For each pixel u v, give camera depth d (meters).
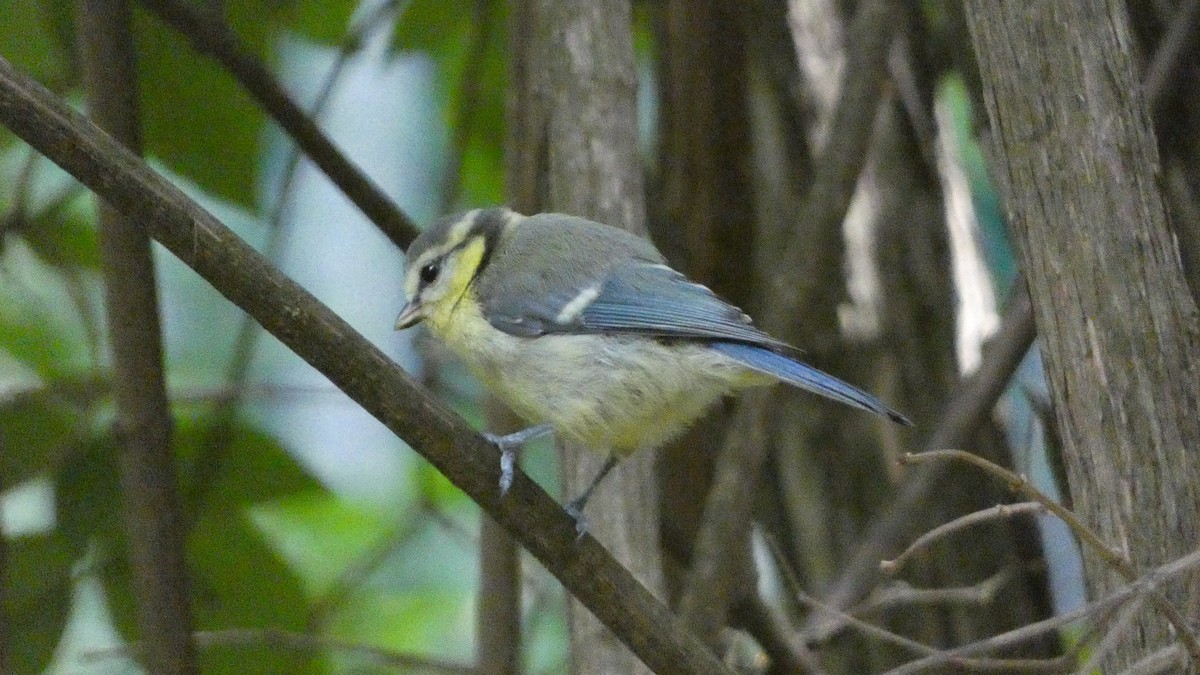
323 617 11.05
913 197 11.80
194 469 10.50
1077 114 6.81
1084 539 6.23
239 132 11.12
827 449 11.50
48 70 11.05
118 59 9.21
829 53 12.14
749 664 11.40
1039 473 12.23
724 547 9.50
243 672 10.41
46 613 9.88
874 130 11.84
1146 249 6.73
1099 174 6.77
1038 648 10.81
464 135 11.91
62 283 11.49
